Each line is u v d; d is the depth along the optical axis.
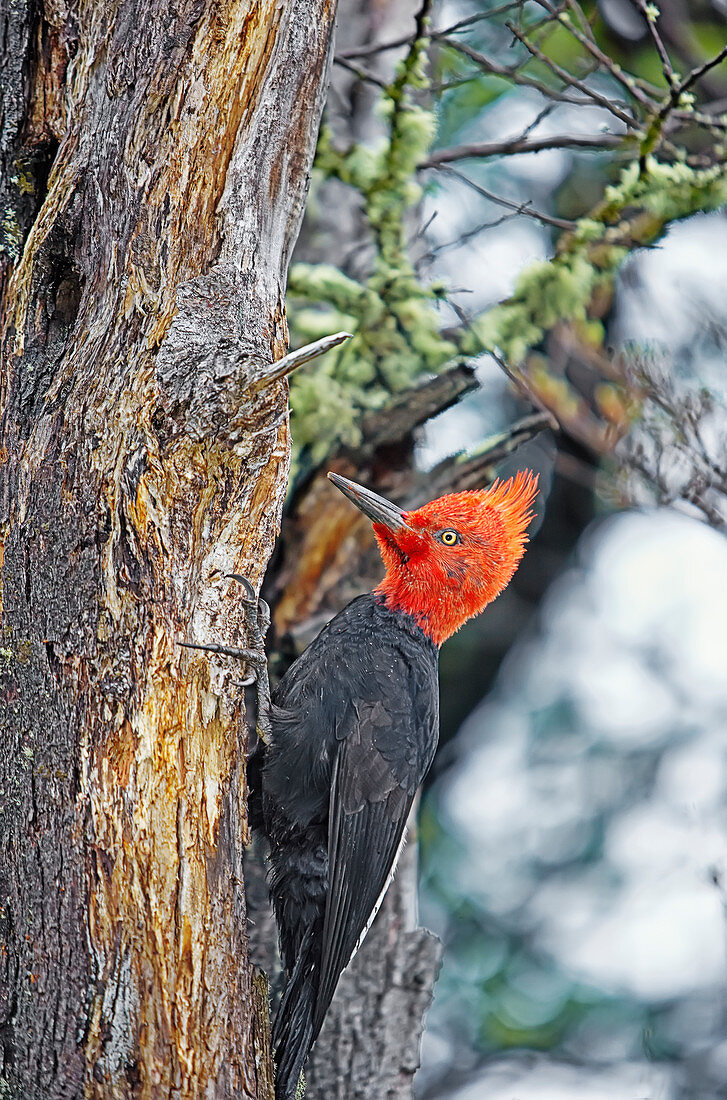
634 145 10.94
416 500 10.57
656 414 12.06
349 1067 9.80
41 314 7.55
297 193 7.98
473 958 14.80
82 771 7.00
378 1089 9.80
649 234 10.61
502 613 15.55
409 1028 10.04
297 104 7.83
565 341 12.33
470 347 10.32
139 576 7.07
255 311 7.41
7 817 7.14
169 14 7.44
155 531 7.09
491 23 13.36
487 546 9.73
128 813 6.98
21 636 7.18
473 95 13.59
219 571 7.44
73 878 6.95
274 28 7.58
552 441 15.40
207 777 7.31
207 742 7.34
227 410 7.10
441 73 11.95
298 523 10.41
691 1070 13.81
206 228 7.41
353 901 8.77
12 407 7.46
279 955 10.01
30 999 6.96
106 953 6.91
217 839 7.32
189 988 7.06
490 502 9.91
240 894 7.50
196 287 7.27
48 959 6.95
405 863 10.43
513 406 14.76
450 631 9.90
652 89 11.16
